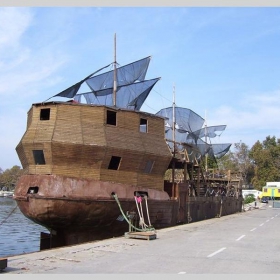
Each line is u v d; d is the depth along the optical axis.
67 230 25.25
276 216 48.50
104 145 25.09
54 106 25.05
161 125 30.30
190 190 39.09
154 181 29.42
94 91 40.00
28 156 25.19
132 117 27.70
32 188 24.30
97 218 25.03
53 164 24.36
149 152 28.06
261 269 13.17
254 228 29.83
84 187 24.33
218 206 48.25
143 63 39.75
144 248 18.16
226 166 132.38
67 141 24.20
